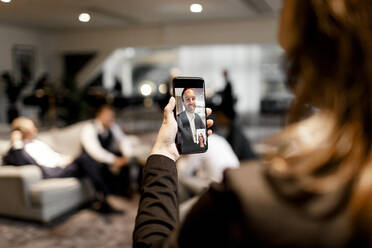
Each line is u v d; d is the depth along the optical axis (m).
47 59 10.85
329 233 0.31
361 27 0.32
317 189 0.32
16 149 3.46
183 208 2.28
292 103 0.38
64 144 4.17
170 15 8.12
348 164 0.32
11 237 3.01
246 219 0.33
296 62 0.38
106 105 4.18
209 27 9.55
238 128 3.16
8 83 8.63
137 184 4.30
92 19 8.22
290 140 0.36
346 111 0.33
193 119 0.78
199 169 2.91
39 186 3.28
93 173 3.62
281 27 0.39
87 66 10.91
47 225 3.27
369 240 0.31
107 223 3.34
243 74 11.27
